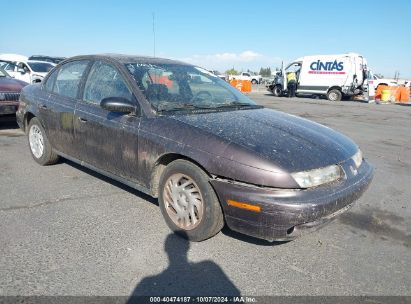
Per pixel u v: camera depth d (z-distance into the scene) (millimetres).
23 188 4457
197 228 3227
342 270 3023
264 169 2844
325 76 22812
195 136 3203
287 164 2881
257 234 2936
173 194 3400
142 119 3598
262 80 55344
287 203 2762
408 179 5652
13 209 3857
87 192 4391
